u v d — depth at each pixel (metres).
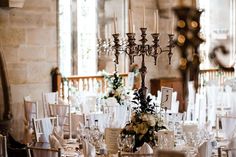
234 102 9.57
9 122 9.93
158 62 13.18
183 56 5.70
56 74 11.28
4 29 10.70
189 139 5.96
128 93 9.16
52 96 9.91
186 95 9.35
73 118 8.21
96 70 12.77
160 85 12.84
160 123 5.76
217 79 13.57
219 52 5.30
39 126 7.04
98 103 9.40
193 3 5.80
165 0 13.03
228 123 6.99
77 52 12.52
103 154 5.71
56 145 5.73
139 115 5.73
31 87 11.05
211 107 9.52
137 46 6.31
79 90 11.59
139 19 13.00
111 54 12.76
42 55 11.20
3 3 10.44
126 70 12.81
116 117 7.45
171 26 6.62
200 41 5.66
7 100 10.23
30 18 11.02
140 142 5.63
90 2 12.68
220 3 7.02
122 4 12.88
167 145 5.48
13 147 8.98
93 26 12.74
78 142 6.66
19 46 10.89
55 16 11.41
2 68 10.23
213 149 6.07
